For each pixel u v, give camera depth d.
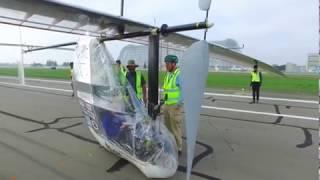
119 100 5.10
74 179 4.89
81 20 5.44
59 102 14.06
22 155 6.06
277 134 7.82
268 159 5.86
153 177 4.77
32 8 4.78
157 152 4.65
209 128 8.53
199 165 5.55
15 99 15.31
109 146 5.60
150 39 5.32
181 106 5.97
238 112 11.20
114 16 5.30
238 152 6.32
